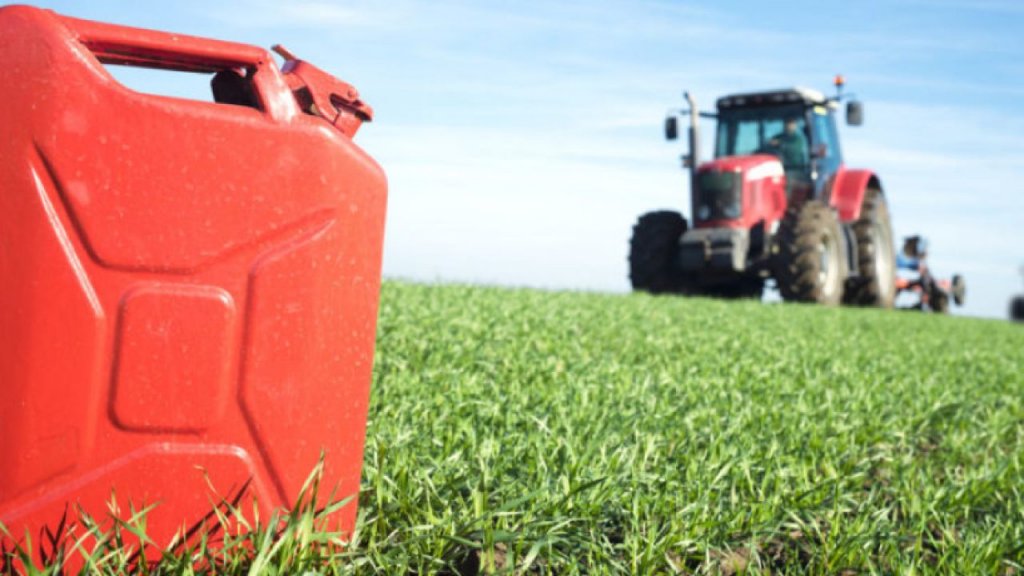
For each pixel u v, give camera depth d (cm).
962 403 483
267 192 185
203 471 186
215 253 182
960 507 308
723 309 969
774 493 279
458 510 232
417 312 626
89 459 179
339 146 191
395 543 217
